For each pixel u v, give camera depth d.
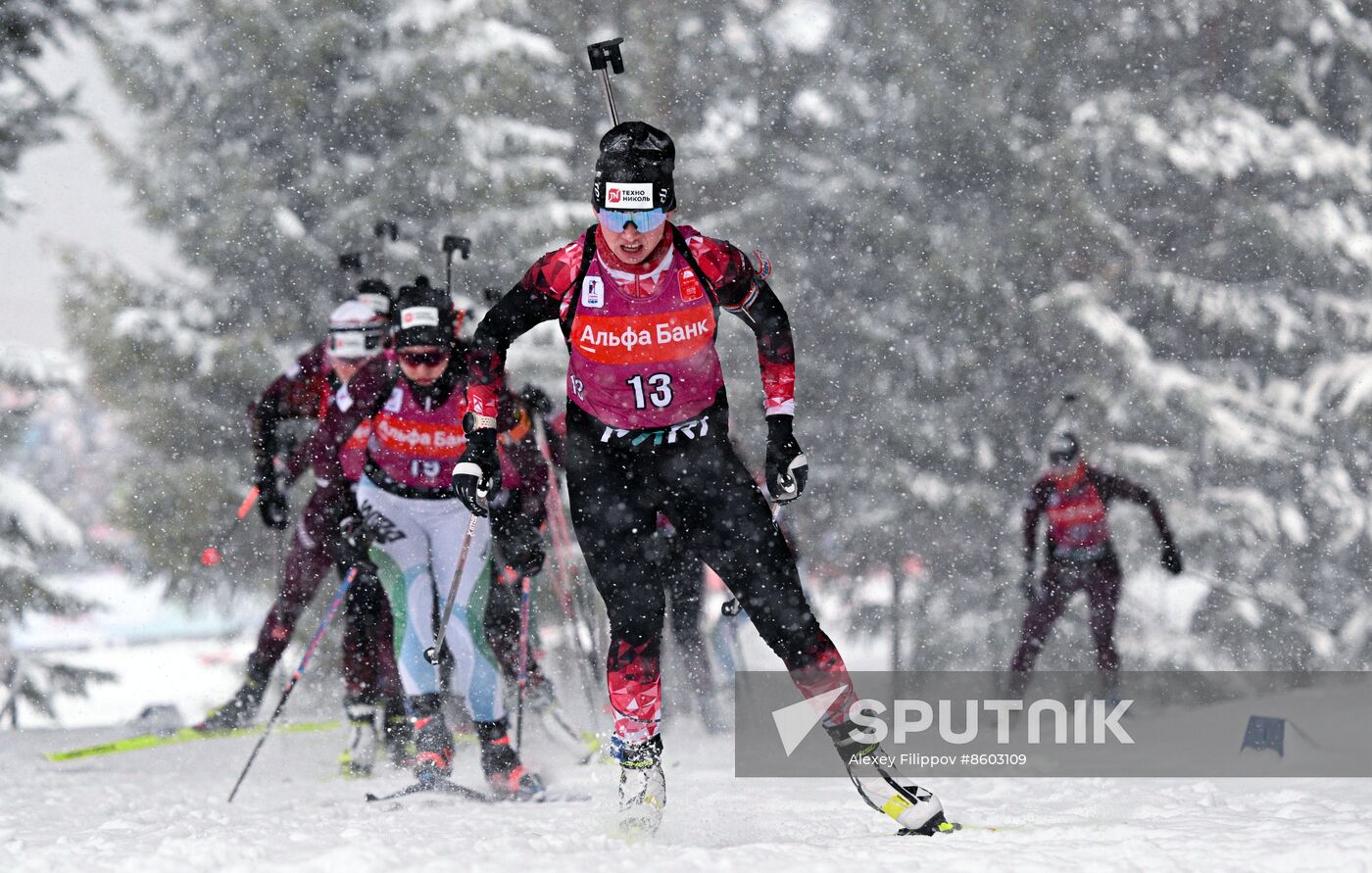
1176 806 11.94
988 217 49.12
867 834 10.89
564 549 20.97
